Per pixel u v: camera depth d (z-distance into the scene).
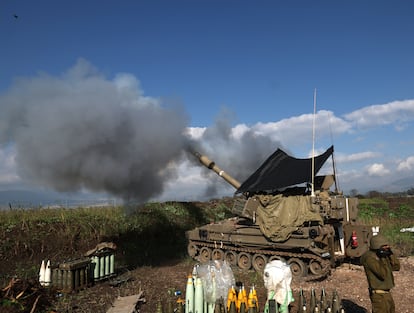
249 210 14.51
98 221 19.02
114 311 8.88
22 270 13.11
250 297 7.93
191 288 8.15
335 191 15.15
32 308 8.81
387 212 30.48
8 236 15.59
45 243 15.77
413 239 19.67
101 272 12.02
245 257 14.63
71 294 10.59
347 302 9.84
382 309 6.60
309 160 14.87
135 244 18.14
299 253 13.26
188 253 17.02
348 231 14.41
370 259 6.72
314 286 11.69
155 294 10.69
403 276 12.73
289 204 13.59
